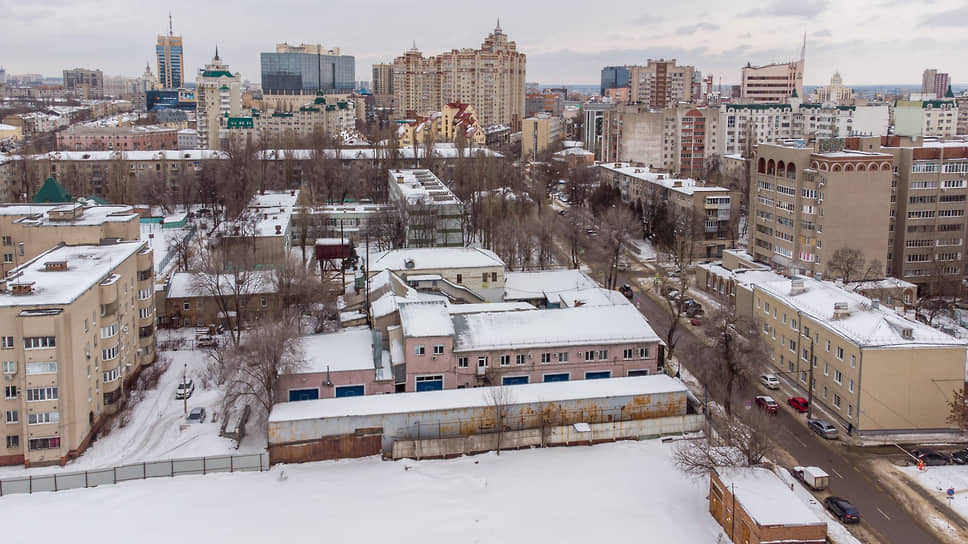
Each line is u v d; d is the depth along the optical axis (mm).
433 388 101812
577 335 105938
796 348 108125
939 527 73875
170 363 116688
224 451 90312
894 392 92438
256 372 94875
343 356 102000
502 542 72250
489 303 125375
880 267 144875
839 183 144125
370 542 72438
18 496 80438
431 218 171625
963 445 90812
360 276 136875
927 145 170125
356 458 89312
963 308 141375
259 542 72438
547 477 83875
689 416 94312
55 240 115750
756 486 72688
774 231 160125
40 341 85938
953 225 156875
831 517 75438
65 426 87438
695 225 180375
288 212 181875
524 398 93188
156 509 77875
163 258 164250
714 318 107000
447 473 85000
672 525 74562
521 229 172125
